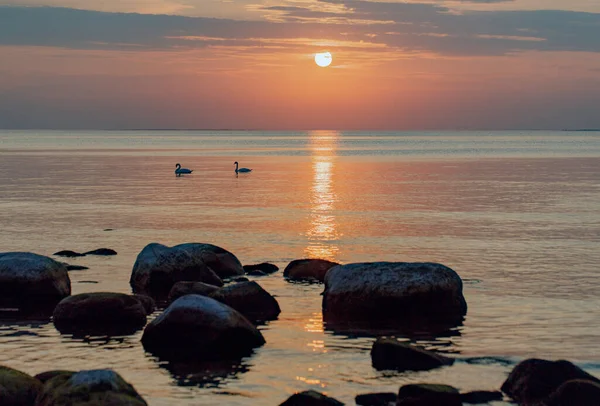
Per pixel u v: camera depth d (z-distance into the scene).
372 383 14.62
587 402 13.24
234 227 37.38
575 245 31.80
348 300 19.78
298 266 24.77
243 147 195.25
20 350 16.88
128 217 41.47
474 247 31.25
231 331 16.75
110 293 19.47
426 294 19.72
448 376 15.03
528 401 13.68
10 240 32.88
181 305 17.12
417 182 68.94
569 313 20.03
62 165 97.44
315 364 15.82
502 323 19.05
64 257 28.44
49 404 12.20
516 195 55.25
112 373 12.76
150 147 186.25
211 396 13.94
